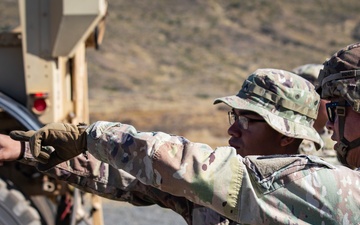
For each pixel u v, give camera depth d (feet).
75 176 14.48
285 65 235.81
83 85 31.42
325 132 21.02
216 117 122.72
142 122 118.01
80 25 25.18
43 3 26.20
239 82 208.95
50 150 12.57
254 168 11.61
